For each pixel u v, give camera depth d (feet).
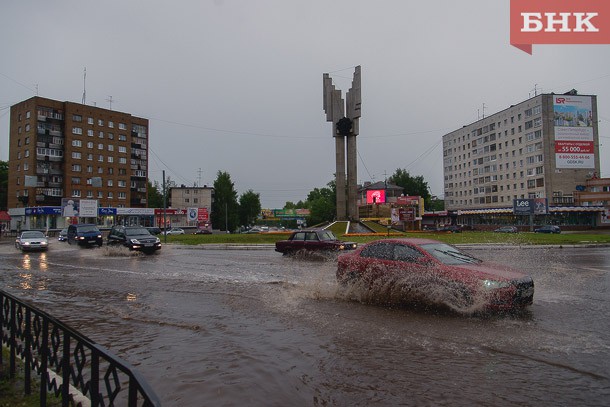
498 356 16.20
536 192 241.96
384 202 224.53
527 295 23.34
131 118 249.55
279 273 41.83
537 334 19.12
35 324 13.19
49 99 215.10
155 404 6.72
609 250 75.15
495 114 284.00
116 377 8.73
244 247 85.92
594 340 18.15
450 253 27.22
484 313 23.08
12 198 220.84
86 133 225.56
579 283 34.50
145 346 18.19
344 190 138.72
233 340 18.86
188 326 21.44
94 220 211.61
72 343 18.45
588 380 13.78
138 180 254.47
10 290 33.63
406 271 26.32
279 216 353.92
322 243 60.34
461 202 328.08
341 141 139.44
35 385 13.21
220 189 308.60
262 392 13.25
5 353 16.34
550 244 85.10
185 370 15.23
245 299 28.40
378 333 19.62
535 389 13.14
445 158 350.64
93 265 52.54
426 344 17.84
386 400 12.55
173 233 205.36
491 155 289.12
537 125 240.53
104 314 24.59
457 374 14.44
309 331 20.13
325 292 30.30
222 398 12.84
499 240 94.73
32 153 208.74
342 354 16.72
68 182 216.95
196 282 36.42
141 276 40.98
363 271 28.81
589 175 233.35
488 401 12.34
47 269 48.78
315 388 13.51
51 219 201.36
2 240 150.61
